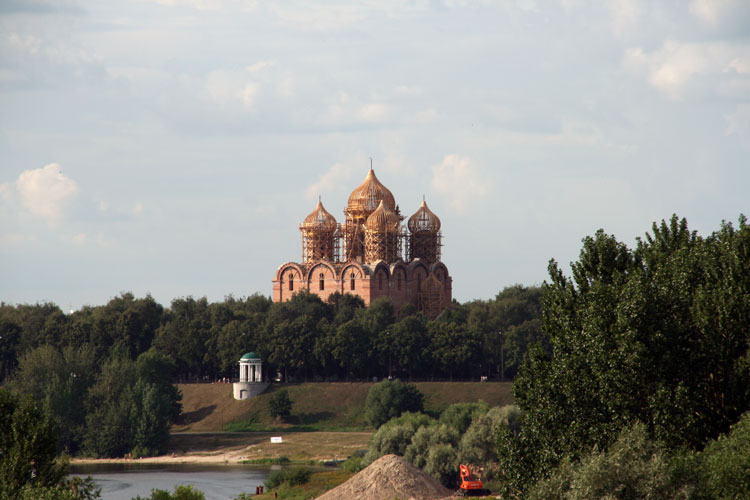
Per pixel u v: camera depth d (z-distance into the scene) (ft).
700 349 495.00
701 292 496.64
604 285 517.14
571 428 502.79
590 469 431.43
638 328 485.56
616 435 477.77
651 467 424.46
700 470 430.61
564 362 514.27
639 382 483.92
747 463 417.08
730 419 485.56
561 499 447.01
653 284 517.96
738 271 495.41
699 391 485.56
